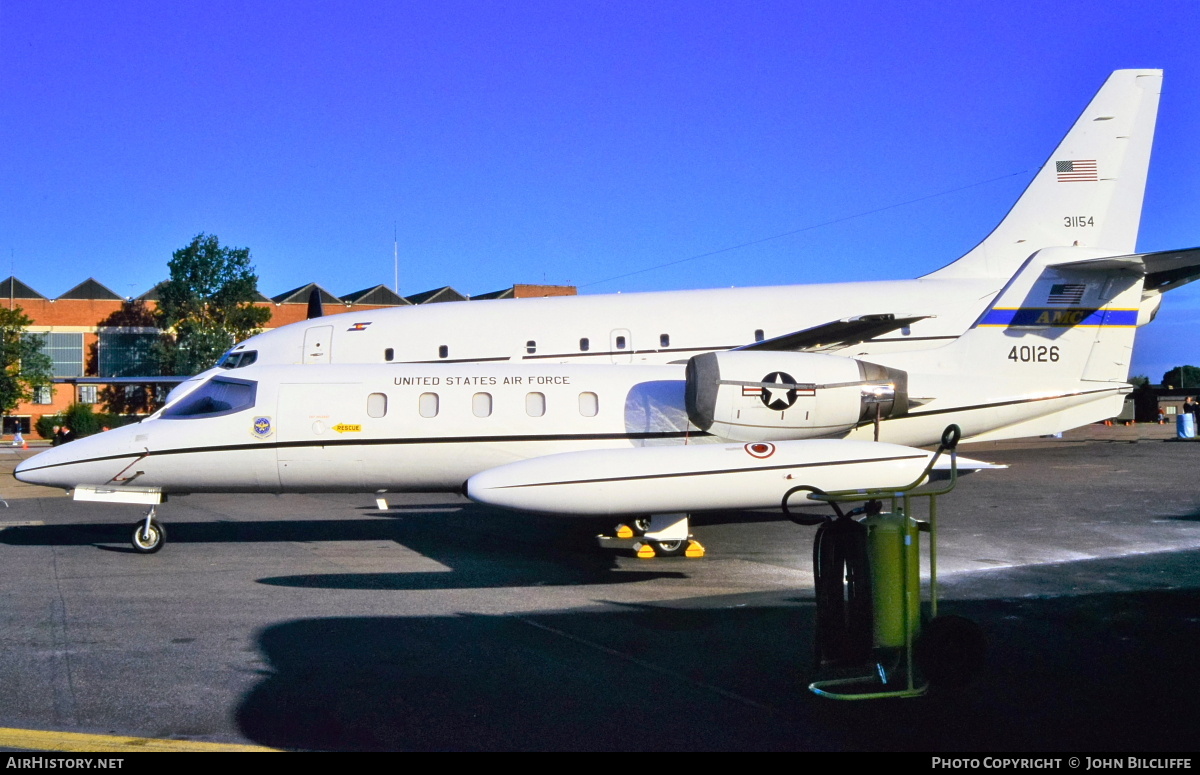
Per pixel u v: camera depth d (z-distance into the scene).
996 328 14.91
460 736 5.51
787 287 19.50
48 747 5.37
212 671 6.87
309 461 12.41
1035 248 20.17
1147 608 8.60
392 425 12.38
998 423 14.88
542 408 12.58
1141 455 24.58
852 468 10.87
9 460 33.84
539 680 6.59
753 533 13.88
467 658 7.17
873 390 12.75
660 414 12.68
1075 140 20.16
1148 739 5.38
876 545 6.28
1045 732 5.50
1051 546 12.05
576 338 18.70
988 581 9.90
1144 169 20.17
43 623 8.38
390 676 6.71
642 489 10.55
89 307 62.19
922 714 5.83
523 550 12.59
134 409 62.00
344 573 10.91
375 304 68.44
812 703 6.06
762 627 8.12
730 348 18.70
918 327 19.06
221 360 19.62
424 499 19.66
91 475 12.24
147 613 8.78
